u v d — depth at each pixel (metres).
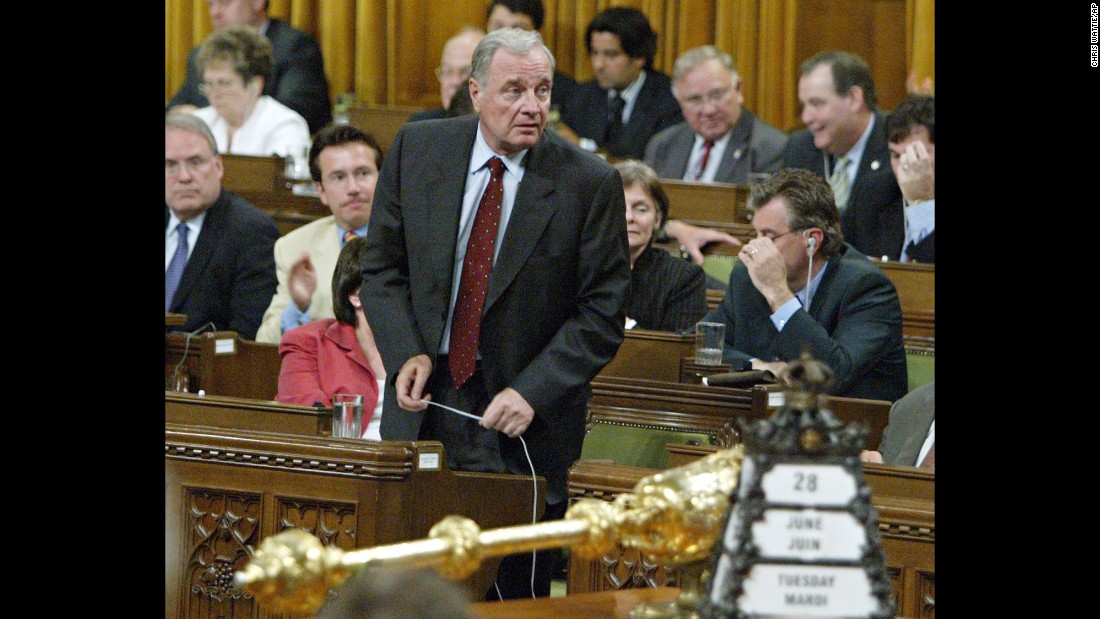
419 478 9.69
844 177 21.42
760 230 14.79
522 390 10.24
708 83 23.53
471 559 4.71
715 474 5.18
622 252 10.66
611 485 8.77
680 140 24.52
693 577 5.35
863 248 19.45
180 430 10.04
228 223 17.50
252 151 23.94
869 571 4.50
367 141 16.88
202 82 25.56
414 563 4.59
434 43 30.00
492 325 10.46
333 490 9.62
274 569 4.37
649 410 12.22
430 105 30.05
